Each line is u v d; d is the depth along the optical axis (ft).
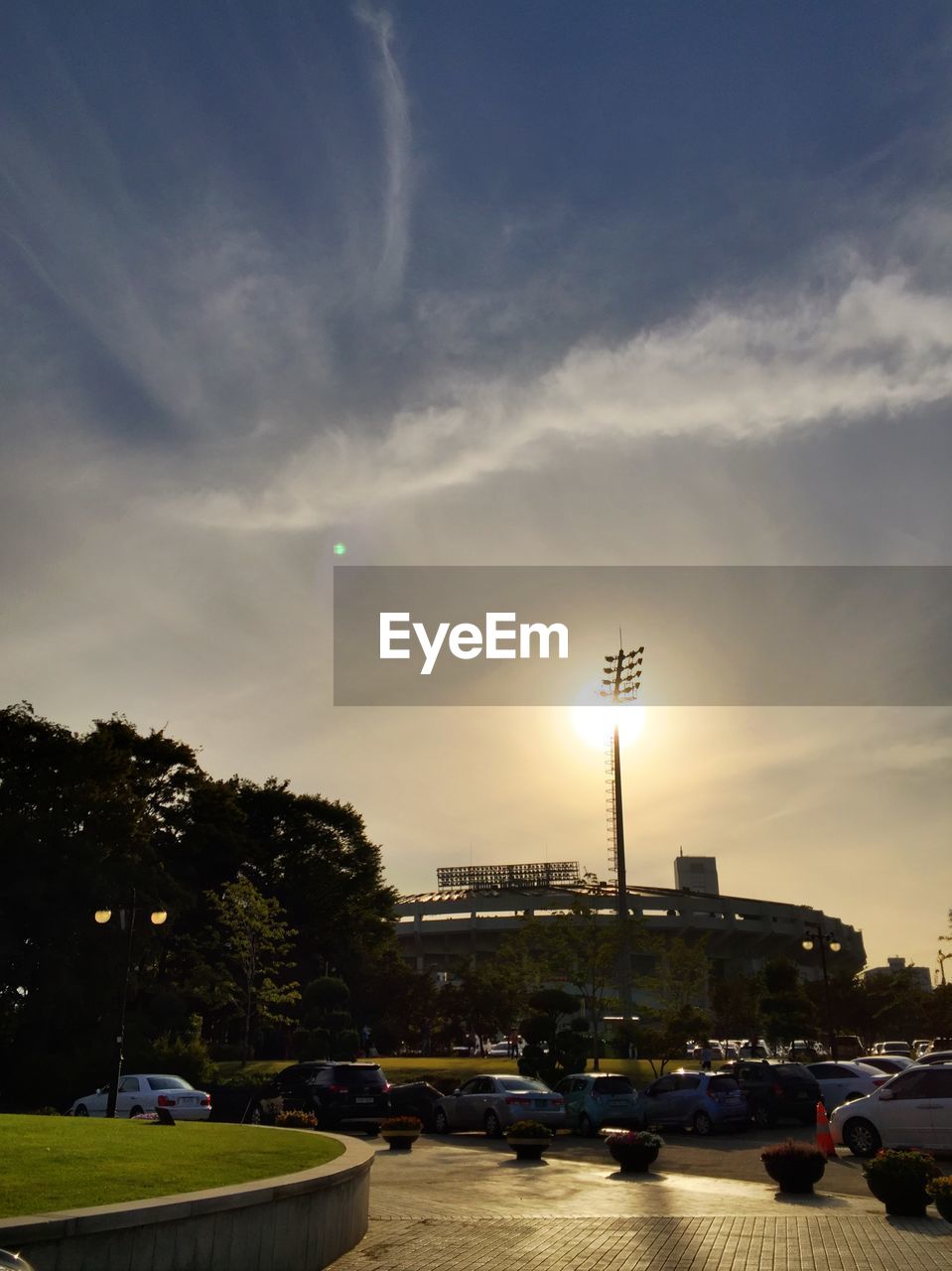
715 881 587.68
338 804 257.75
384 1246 40.09
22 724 156.87
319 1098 92.07
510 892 489.26
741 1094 94.07
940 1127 62.59
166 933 163.12
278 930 192.03
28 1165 35.24
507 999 222.48
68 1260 26.91
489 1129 93.61
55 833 142.10
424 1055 278.26
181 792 212.84
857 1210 48.47
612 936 179.22
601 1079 98.32
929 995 271.90
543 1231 43.27
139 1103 91.81
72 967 139.64
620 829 229.25
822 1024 231.71
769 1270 35.24
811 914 531.91
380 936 273.95
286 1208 34.27
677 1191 57.36
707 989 278.87
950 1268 35.14
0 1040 140.46
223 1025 234.58
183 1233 30.01
